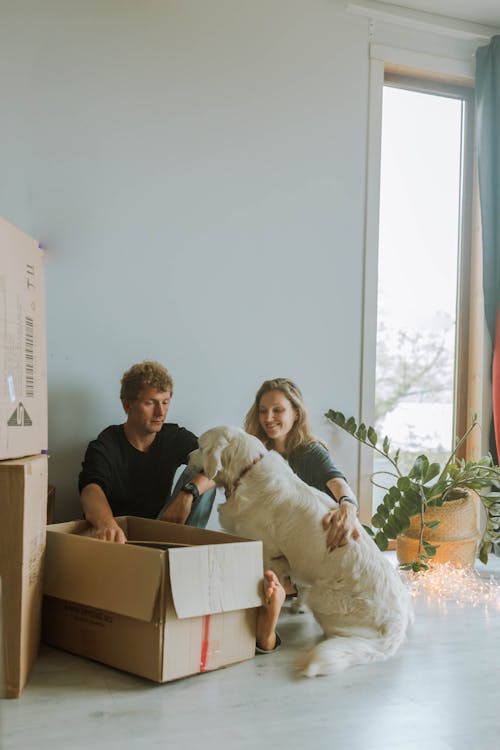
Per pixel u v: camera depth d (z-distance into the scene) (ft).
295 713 4.76
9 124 8.02
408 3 9.82
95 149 8.38
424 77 10.46
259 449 6.25
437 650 6.09
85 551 5.52
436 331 10.85
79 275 8.34
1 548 4.91
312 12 9.41
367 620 5.94
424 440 10.79
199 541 6.32
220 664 5.49
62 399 8.28
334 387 9.64
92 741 4.30
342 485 6.78
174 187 8.76
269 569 6.20
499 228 10.32
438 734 4.51
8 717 4.60
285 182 9.33
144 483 7.73
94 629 5.57
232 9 8.99
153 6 8.62
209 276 8.95
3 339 4.87
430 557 8.45
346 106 9.64
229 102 9.01
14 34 8.01
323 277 9.57
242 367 9.14
